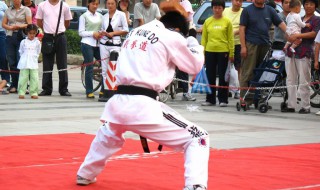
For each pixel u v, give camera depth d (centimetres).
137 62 771
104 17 1961
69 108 1730
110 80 1902
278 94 2211
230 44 1842
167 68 782
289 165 1018
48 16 2020
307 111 1762
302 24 1706
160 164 1001
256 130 1409
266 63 1744
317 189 855
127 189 830
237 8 2012
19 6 2055
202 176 757
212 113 1709
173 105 1889
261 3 1766
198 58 785
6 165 970
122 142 825
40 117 1534
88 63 1997
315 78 1927
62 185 842
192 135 767
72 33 3650
